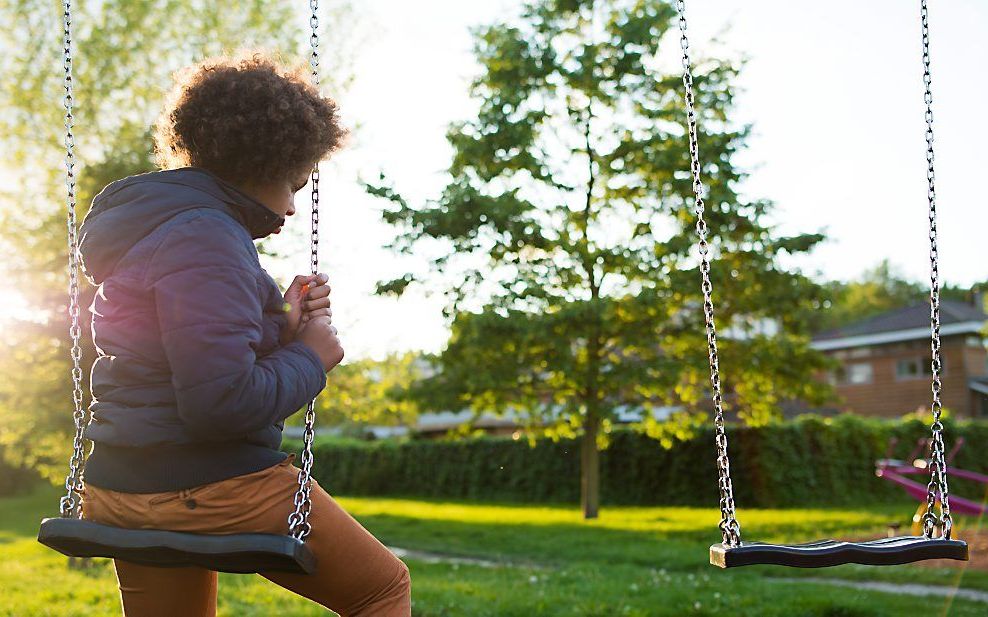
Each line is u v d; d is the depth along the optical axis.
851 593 6.88
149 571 1.99
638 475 20.02
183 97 1.92
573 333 14.54
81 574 8.80
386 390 15.67
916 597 6.71
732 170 15.06
